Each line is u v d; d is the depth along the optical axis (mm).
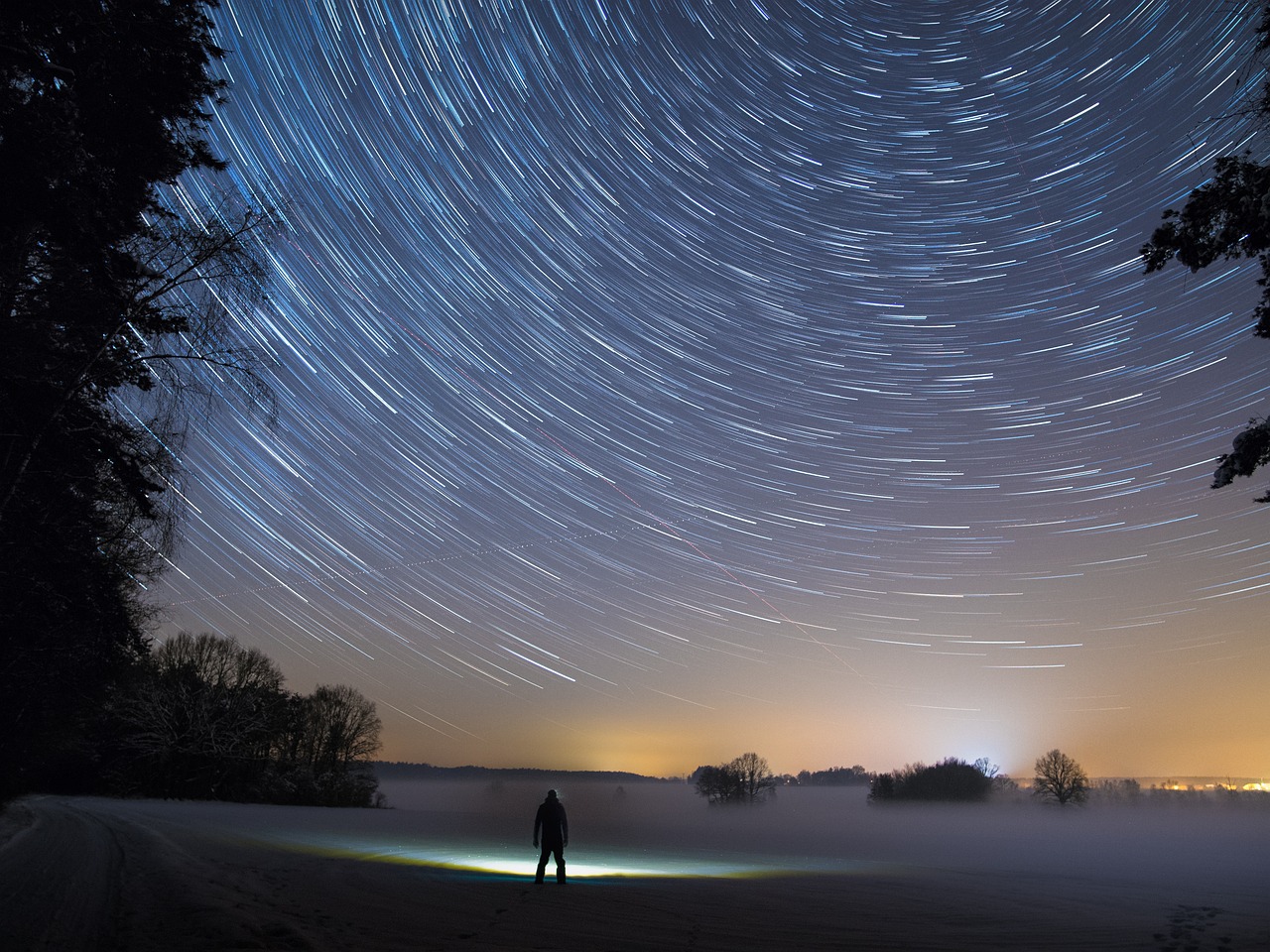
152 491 11688
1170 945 11203
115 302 10211
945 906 15523
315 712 68438
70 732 21078
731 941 9859
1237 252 8180
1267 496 7891
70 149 8422
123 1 9508
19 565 12047
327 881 13492
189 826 24859
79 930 7723
